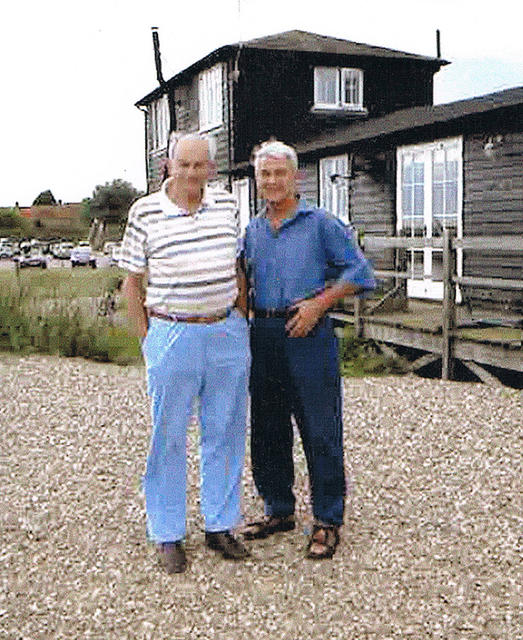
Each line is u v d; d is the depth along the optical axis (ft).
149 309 15.26
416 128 45.55
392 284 50.85
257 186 15.43
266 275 15.35
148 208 14.85
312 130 80.12
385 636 12.85
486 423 25.73
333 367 15.51
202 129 85.66
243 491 19.49
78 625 13.30
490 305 43.21
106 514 18.15
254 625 13.24
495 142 43.04
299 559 15.62
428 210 49.14
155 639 12.86
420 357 36.81
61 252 174.50
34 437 24.77
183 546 15.72
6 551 16.19
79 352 40.81
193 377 15.11
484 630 13.01
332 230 15.16
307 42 83.30
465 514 17.84
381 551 15.96
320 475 15.66
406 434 24.49
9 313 43.93
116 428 25.80
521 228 41.60
